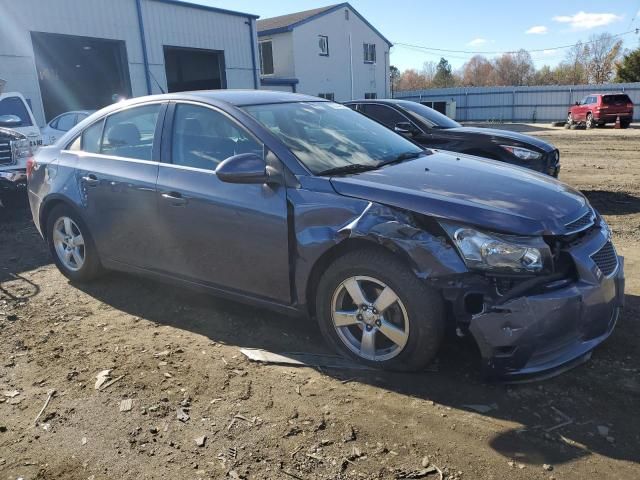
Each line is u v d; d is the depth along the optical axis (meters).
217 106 3.91
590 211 3.38
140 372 3.40
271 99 4.21
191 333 3.92
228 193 3.64
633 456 2.51
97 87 22.78
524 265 2.84
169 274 4.18
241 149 3.71
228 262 3.74
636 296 4.29
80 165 4.66
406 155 4.09
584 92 37.00
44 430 2.86
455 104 39.19
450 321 3.08
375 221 3.07
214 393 3.14
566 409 2.87
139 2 18.81
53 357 3.63
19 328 4.09
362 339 3.30
